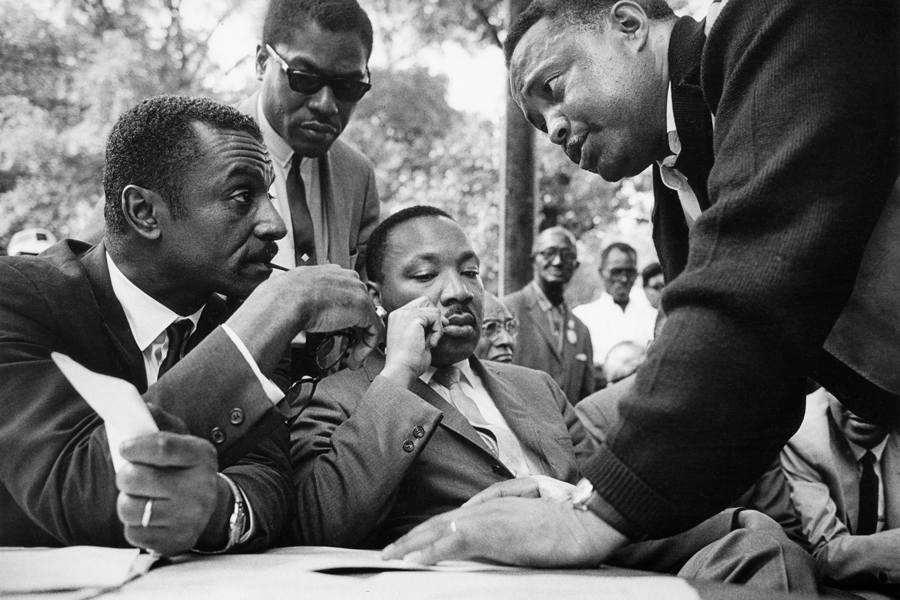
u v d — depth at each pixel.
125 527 1.47
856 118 1.48
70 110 10.12
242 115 1.96
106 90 9.82
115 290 1.93
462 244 2.37
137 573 1.43
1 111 9.79
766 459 1.52
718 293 1.45
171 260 1.88
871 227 1.51
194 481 1.48
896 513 2.91
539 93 2.04
